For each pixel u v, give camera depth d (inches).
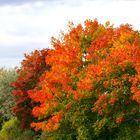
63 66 1299.2
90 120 1212.5
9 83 2103.8
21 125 1690.5
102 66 1136.8
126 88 1118.4
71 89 1251.2
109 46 1232.2
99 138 1202.0
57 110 1307.8
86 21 1349.7
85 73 1245.7
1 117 2140.7
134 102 1121.4
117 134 1162.6
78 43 1332.4
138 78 1071.0
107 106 1124.5
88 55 1254.3
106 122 1143.0
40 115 1328.7
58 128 1301.7
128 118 1143.0
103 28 1350.9
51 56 1331.2
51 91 1310.3
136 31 1216.8
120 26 1247.5
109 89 1148.5
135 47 1118.4
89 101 1202.6
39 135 1659.7
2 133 1857.8
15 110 1681.8
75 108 1230.3
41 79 1499.8
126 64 1113.4
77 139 1229.7
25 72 1715.1
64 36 1348.4
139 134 1125.1
